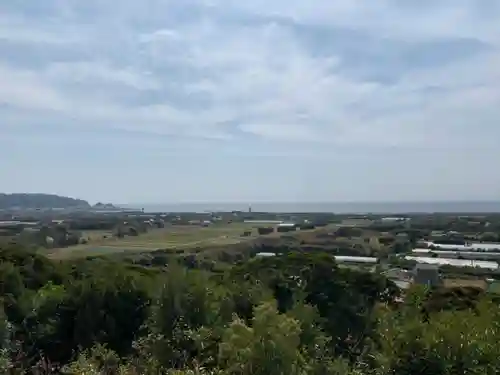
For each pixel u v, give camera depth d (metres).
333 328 34.31
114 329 33.25
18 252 44.78
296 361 16.12
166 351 22.73
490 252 102.38
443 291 41.84
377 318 27.83
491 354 16.16
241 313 30.73
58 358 33.19
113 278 35.88
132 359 23.34
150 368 21.88
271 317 16.16
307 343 21.41
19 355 25.55
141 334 31.45
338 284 38.81
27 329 33.34
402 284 54.72
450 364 15.97
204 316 27.89
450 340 16.19
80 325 33.25
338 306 37.06
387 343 17.00
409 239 125.00
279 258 45.12
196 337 21.86
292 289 38.25
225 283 37.31
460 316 19.16
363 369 19.66
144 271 43.09
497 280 62.19
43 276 41.75
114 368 21.77
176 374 18.17
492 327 17.56
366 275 40.22
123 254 79.56
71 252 84.31
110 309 33.72
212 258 77.50
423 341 16.23
